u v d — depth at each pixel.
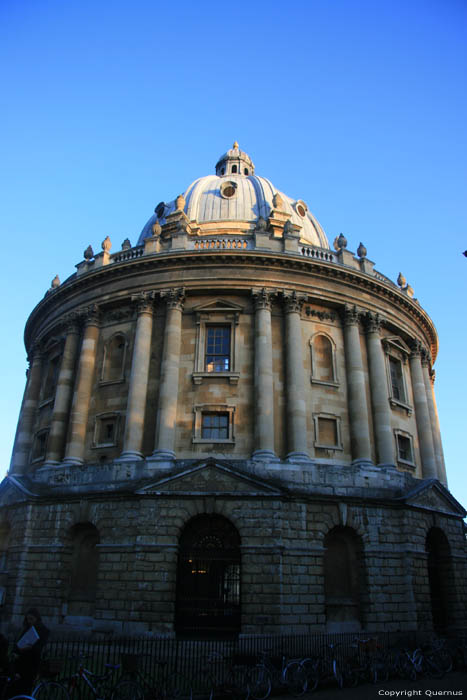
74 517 29.75
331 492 29.45
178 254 34.22
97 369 35.16
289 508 27.89
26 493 31.58
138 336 33.41
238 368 32.59
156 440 30.44
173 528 26.97
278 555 26.30
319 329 35.19
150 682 16.94
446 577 33.34
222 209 46.72
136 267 35.19
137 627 25.27
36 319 42.34
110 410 33.28
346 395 34.19
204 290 34.16
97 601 27.00
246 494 27.22
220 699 15.88
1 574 31.94
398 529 30.23
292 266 34.72
